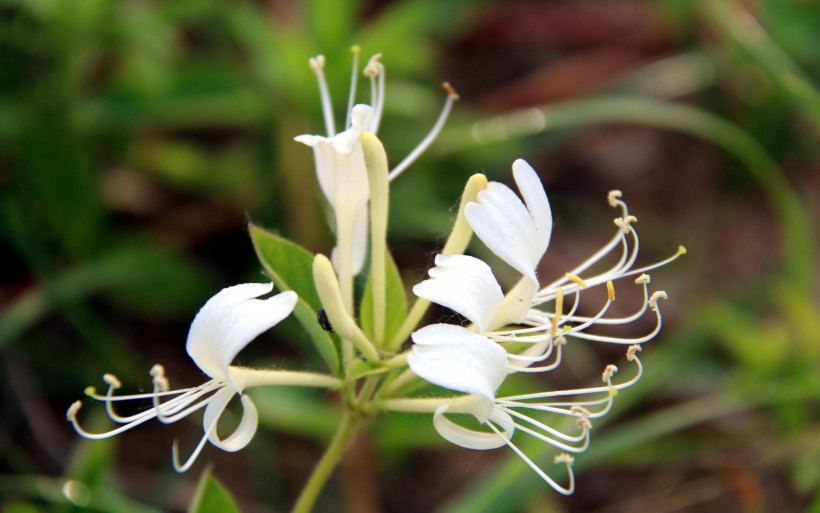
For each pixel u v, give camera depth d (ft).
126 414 1.43
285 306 1.01
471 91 1.84
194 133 1.63
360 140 1.06
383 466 1.41
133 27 1.48
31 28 1.45
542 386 1.50
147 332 1.49
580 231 1.75
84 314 1.43
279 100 1.52
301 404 1.37
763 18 1.63
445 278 1.01
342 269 1.10
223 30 1.62
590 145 1.86
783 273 1.69
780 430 1.47
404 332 1.09
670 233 1.76
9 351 1.40
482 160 1.59
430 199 1.53
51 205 1.45
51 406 1.42
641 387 1.46
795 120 1.77
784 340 1.46
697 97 1.81
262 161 1.54
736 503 1.47
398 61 1.51
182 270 1.48
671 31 1.82
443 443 1.38
